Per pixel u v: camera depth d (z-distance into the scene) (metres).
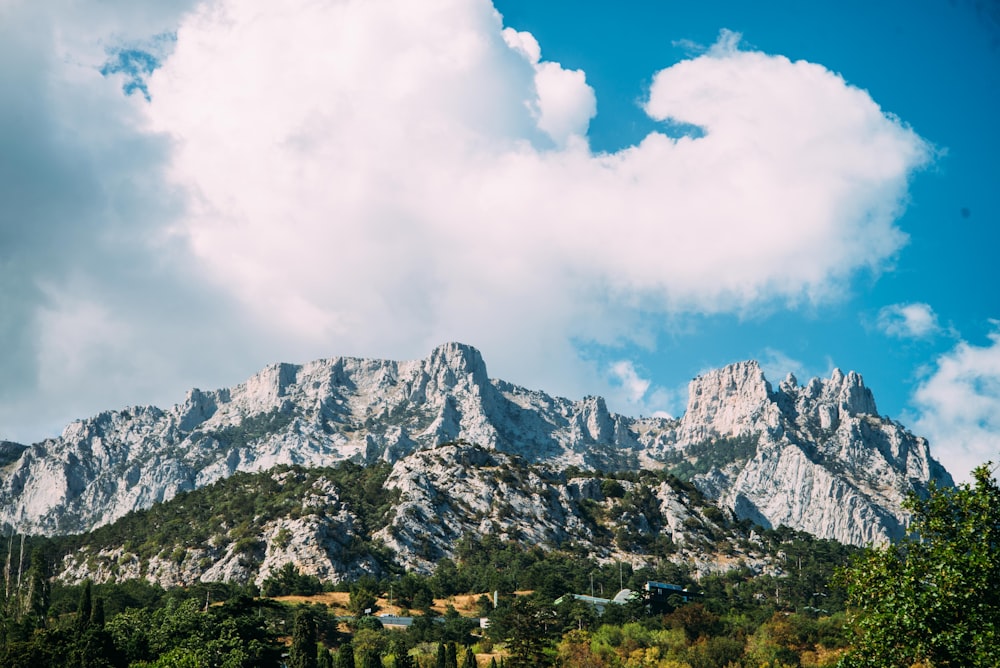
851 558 68.75
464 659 180.50
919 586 63.53
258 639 164.12
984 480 63.72
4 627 173.75
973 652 60.19
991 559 61.09
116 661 145.75
